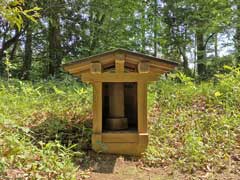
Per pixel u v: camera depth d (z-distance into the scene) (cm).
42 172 195
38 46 843
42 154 206
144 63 271
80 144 285
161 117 361
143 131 279
